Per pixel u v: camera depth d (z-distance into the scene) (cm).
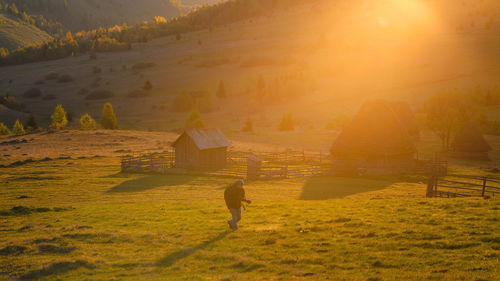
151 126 13388
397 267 848
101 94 18862
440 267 818
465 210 1322
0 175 3438
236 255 1005
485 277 733
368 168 3722
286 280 814
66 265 955
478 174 3738
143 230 1323
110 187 2759
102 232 1266
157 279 860
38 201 2198
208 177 3372
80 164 4209
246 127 10569
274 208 1692
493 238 962
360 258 922
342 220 1320
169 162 4000
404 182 3092
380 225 1196
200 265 952
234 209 1294
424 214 1312
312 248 1026
